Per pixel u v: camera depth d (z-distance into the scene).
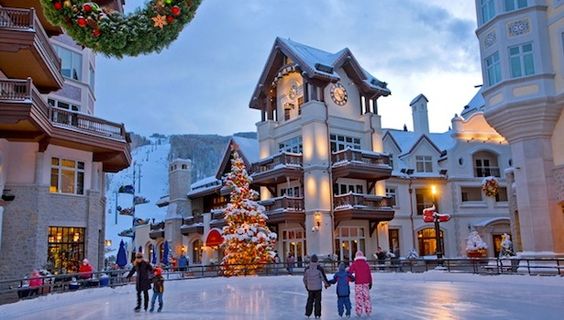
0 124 20.83
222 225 41.03
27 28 20.05
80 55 29.47
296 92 39.69
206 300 19.45
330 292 22.02
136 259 16.69
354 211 35.28
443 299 16.95
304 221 36.28
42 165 24.39
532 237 24.11
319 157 36.34
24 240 23.25
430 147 44.75
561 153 24.12
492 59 26.38
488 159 44.69
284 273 32.22
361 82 40.53
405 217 41.97
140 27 6.04
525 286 20.72
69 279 23.50
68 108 28.12
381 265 30.11
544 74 24.19
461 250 41.91
